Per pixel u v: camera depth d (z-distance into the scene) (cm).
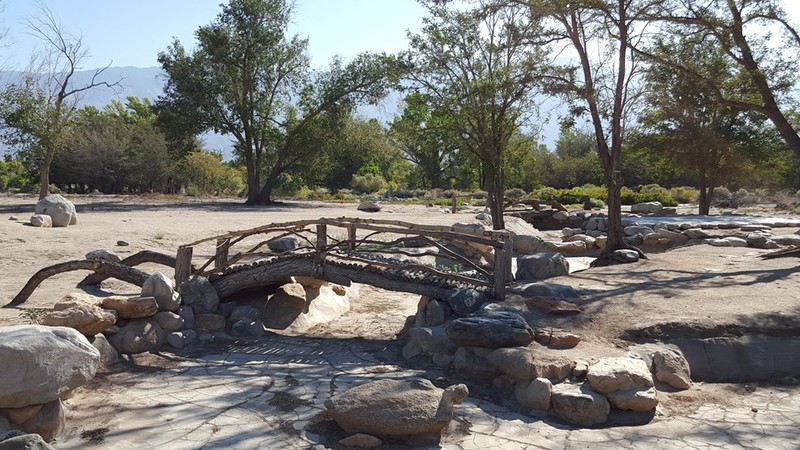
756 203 3819
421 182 6078
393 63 1636
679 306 789
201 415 573
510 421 569
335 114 3703
